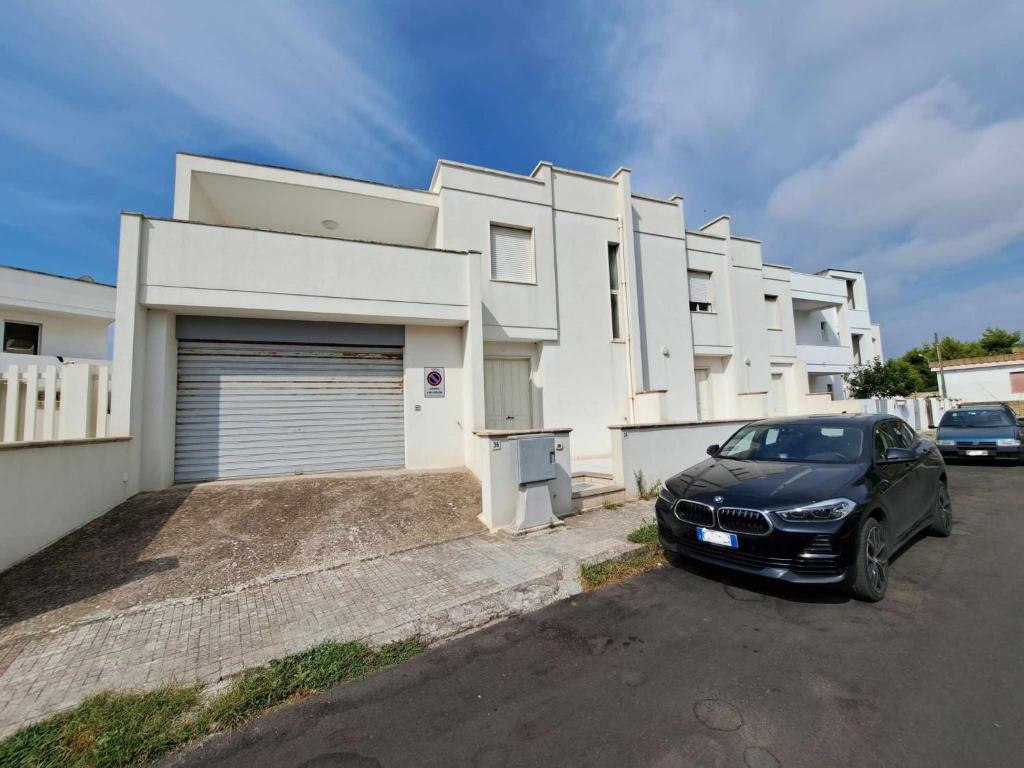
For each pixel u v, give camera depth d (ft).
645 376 40.52
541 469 19.49
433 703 8.73
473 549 17.28
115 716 8.41
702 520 13.61
